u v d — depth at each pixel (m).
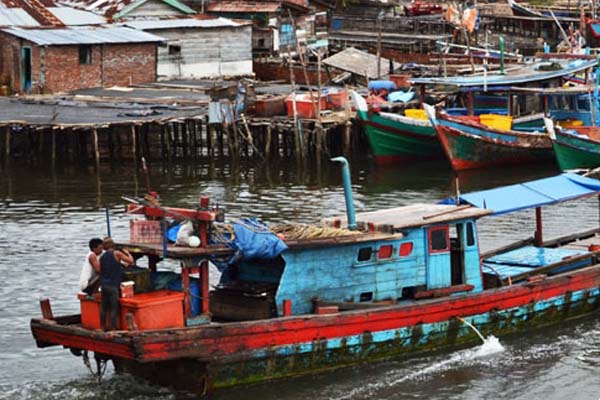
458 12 105.81
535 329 36.41
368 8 115.00
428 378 32.38
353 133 75.50
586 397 31.58
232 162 72.69
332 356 31.72
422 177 67.75
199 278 29.98
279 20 101.31
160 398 30.59
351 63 89.19
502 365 33.44
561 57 79.50
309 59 97.31
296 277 31.22
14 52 85.31
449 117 68.00
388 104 74.38
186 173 69.06
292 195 61.56
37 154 74.44
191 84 86.12
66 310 38.97
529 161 71.00
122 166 71.81
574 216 53.16
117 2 94.88
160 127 73.50
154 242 30.34
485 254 39.31
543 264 38.16
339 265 31.95
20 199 60.16
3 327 37.12
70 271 44.00
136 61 87.44
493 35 114.69
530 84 72.62
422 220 33.28
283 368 31.00
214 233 29.98
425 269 33.62
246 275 32.22
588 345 35.22
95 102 77.25
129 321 28.66
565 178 38.88
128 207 30.25
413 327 33.03
